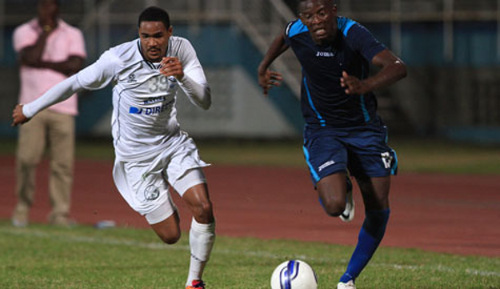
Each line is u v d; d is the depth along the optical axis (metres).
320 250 23.67
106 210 34.41
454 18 72.75
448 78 73.62
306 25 16.11
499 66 72.62
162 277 19.69
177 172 16.81
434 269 20.11
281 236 26.95
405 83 74.81
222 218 31.45
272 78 18.88
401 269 20.14
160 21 15.89
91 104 76.81
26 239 26.23
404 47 74.19
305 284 15.47
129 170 17.44
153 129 17.05
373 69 67.62
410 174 46.38
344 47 16.17
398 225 28.97
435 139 72.06
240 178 45.66
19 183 29.42
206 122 75.56
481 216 31.06
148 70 16.41
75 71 28.47
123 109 16.89
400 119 74.56
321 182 16.39
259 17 75.12
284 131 74.38
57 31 28.50
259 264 21.48
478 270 19.97
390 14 73.12
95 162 55.69
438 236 26.50
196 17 73.94
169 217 17.47
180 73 15.58
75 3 78.44
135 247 24.56
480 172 46.91
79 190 41.38
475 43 73.12
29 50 28.20
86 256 23.03
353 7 73.56
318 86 16.78
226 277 19.56
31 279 19.58
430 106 74.19
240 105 74.94
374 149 16.88
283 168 50.44
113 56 16.42
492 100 72.56
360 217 30.78
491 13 72.12
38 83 28.25
